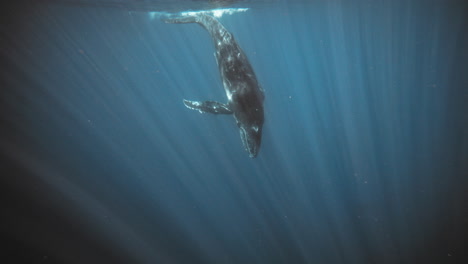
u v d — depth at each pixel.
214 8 19.28
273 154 18.50
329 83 37.47
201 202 16.59
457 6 25.78
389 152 17.73
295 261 11.94
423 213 12.88
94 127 34.25
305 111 25.69
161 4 17.50
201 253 13.38
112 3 17.50
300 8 24.20
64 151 27.70
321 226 13.22
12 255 12.73
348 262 11.38
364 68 39.12
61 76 38.16
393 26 35.50
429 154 16.95
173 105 41.25
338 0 21.55
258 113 5.33
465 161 15.58
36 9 18.12
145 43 36.91
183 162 21.08
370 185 15.07
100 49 35.22
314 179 16.09
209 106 5.98
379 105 25.67
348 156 17.72
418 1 23.98
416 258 10.91
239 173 17.77
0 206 16.48
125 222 15.81
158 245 14.09
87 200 17.95
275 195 15.54
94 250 13.52
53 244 13.73
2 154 25.48
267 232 13.60
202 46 40.22
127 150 26.14
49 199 17.81
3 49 25.64
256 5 21.12
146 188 19.25
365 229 12.66
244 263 12.47
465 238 11.12
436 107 23.62
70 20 22.19
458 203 12.89
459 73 31.53
